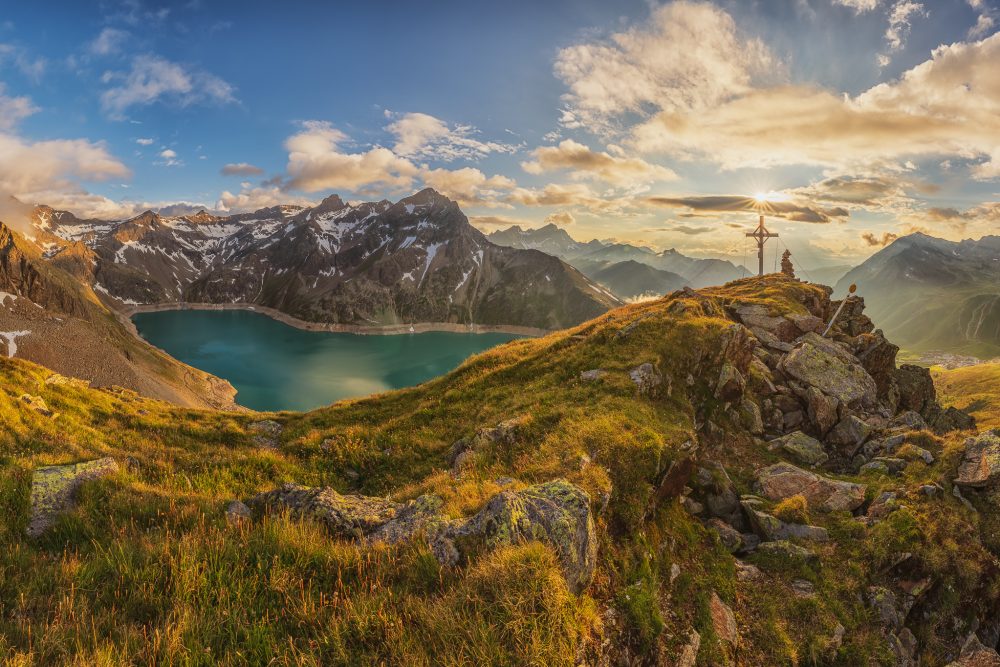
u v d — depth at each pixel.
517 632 6.38
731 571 14.05
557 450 14.82
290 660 6.09
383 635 6.56
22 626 5.89
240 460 17.47
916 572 15.20
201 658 5.89
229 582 7.37
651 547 12.28
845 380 29.36
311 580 7.52
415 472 18.66
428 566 7.90
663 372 24.20
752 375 29.45
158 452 17.97
